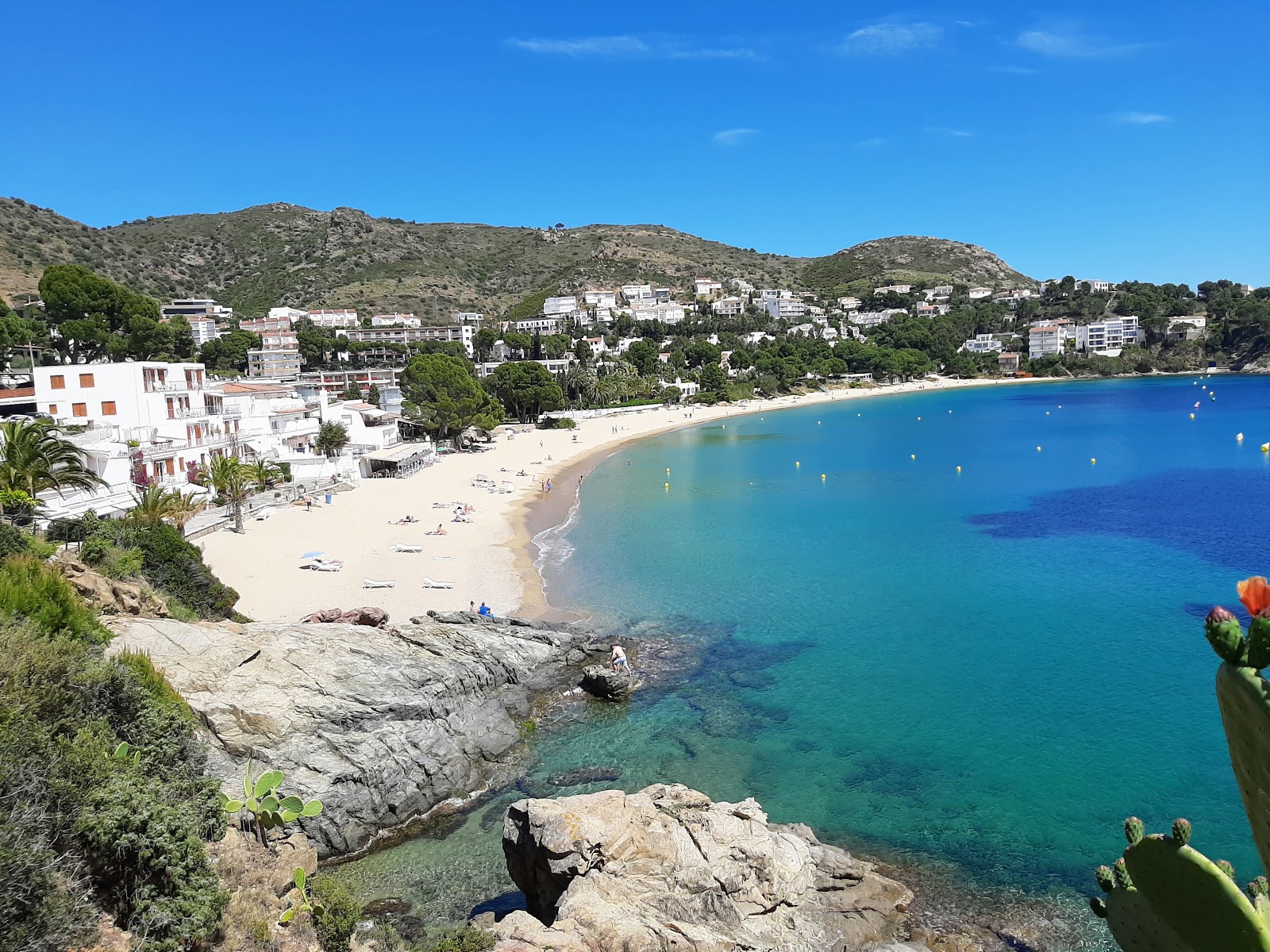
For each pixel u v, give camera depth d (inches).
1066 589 2113.7
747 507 3380.9
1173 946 354.3
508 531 2861.7
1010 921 916.6
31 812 550.3
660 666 1685.5
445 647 1544.0
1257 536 2566.4
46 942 497.7
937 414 7308.1
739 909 880.9
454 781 1241.4
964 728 1375.5
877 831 1095.0
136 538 1524.4
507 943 765.3
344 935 730.8
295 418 4050.2
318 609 1854.1
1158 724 1368.1
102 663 828.6
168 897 602.9
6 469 1621.6
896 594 2121.1
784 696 1530.5
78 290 4335.6
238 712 1161.4
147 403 2765.7
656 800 1039.0
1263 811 281.3
